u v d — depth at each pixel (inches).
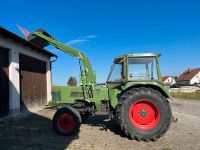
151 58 320.8
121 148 262.1
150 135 291.4
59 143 277.6
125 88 308.7
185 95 1207.6
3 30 401.4
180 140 296.8
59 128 314.2
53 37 358.6
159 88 313.3
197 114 537.0
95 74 354.0
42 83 646.5
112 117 332.2
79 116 314.7
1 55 435.8
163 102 297.6
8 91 456.4
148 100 297.9
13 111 458.3
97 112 336.5
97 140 291.3
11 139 292.7
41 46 390.0
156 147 267.4
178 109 642.2
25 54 523.8
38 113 508.1
